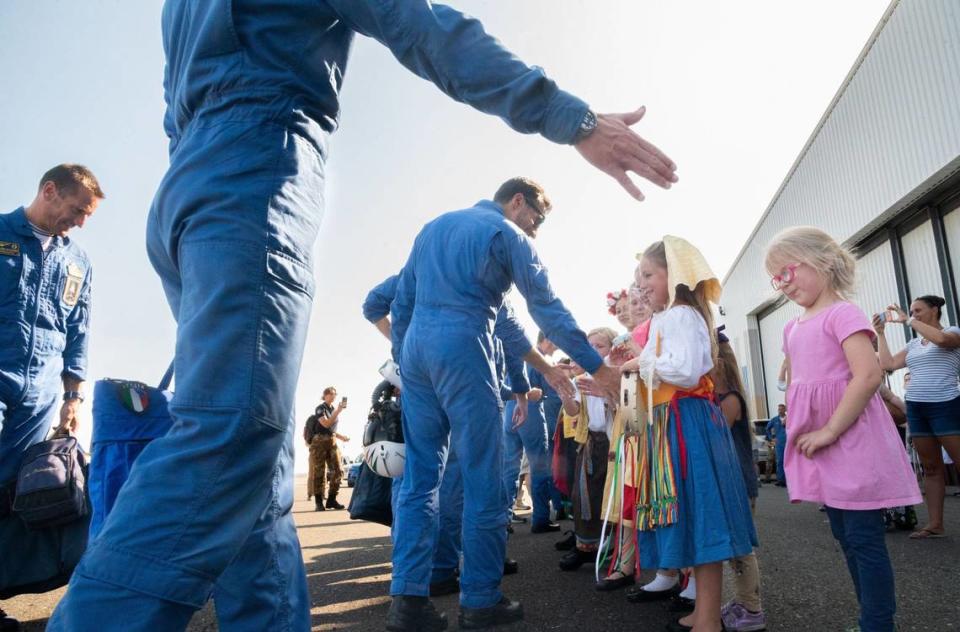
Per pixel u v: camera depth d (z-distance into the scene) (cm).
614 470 235
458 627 232
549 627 224
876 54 1041
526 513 686
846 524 183
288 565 130
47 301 281
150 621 90
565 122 120
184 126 127
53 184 275
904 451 186
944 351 412
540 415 495
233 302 106
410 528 228
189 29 125
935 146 895
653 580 288
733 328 2262
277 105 117
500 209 275
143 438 258
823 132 1279
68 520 246
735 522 190
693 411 204
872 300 1133
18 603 297
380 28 120
